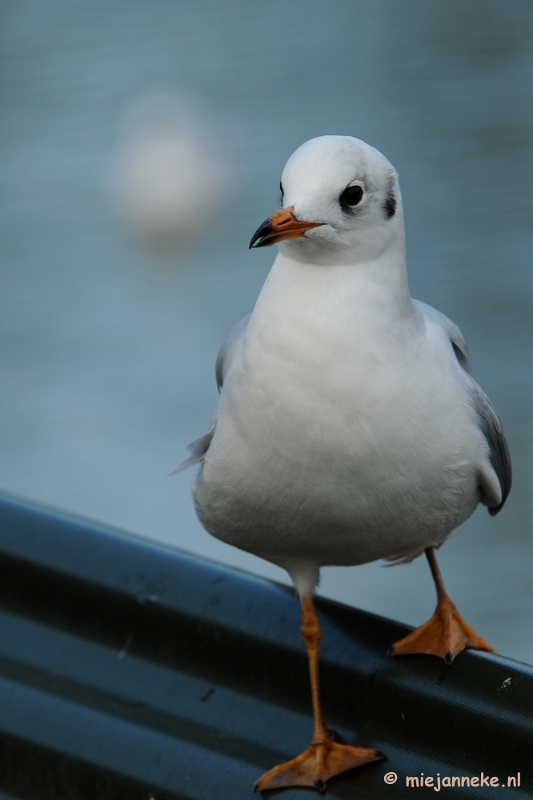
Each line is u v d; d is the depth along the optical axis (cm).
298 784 559
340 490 573
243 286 1992
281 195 616
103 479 1522
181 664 630
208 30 2778
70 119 2450
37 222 2127
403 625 630
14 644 659
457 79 2581
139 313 1906
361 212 567
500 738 548
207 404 1677
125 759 580
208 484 609
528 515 1482
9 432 1625
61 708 611
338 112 2486
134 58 2652
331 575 1362
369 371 557
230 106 2483
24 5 2898
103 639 648
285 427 562
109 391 1703
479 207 2156
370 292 567
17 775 602
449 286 1945
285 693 613
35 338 1848
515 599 1366
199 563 653
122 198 2205
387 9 2897
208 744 586
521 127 2405
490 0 2911
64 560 662
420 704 579
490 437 636
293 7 2911
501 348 1784
